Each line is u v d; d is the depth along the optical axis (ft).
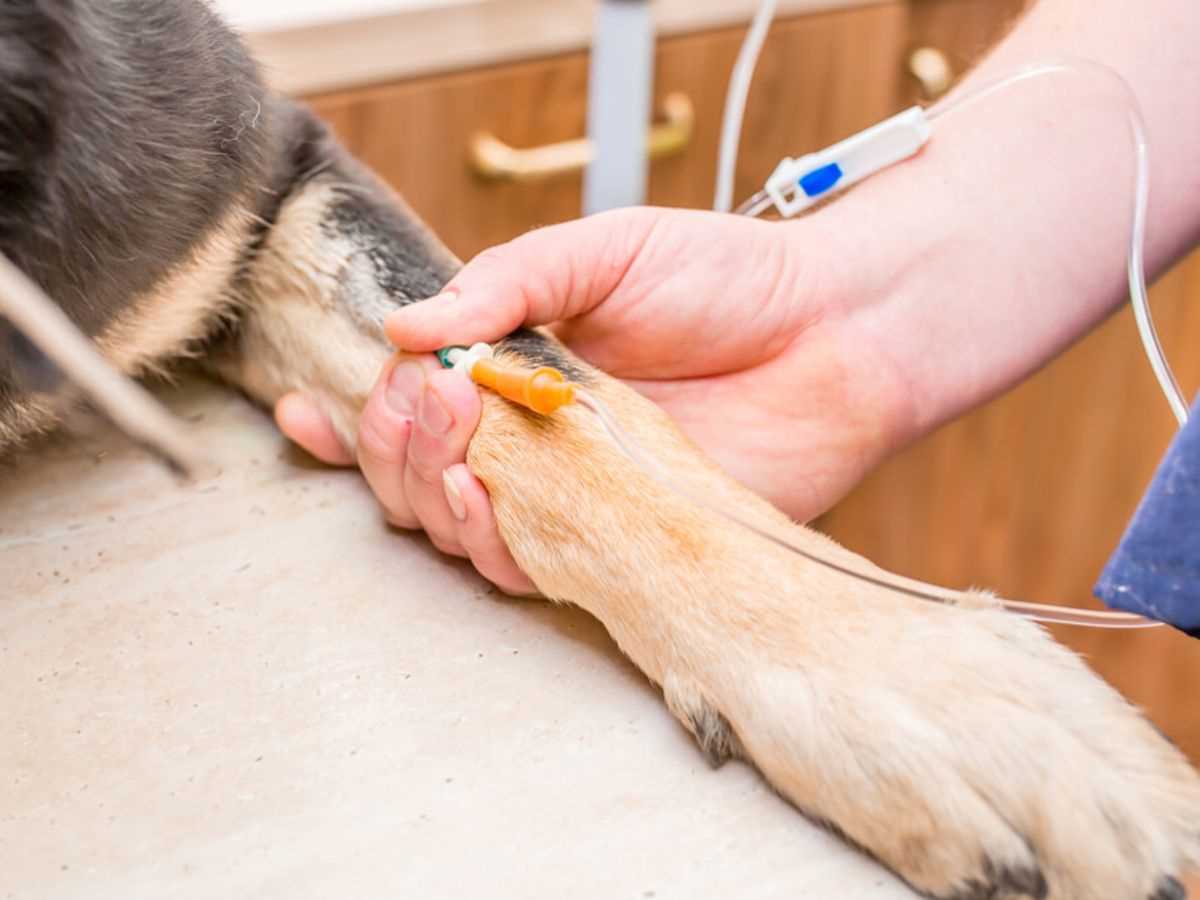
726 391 3.21
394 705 2.38
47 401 2.61
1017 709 2.06
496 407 2.63
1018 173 3.27
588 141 4.93
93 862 2.08
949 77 5.80
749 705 2.22
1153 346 3.00
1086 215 3.26
